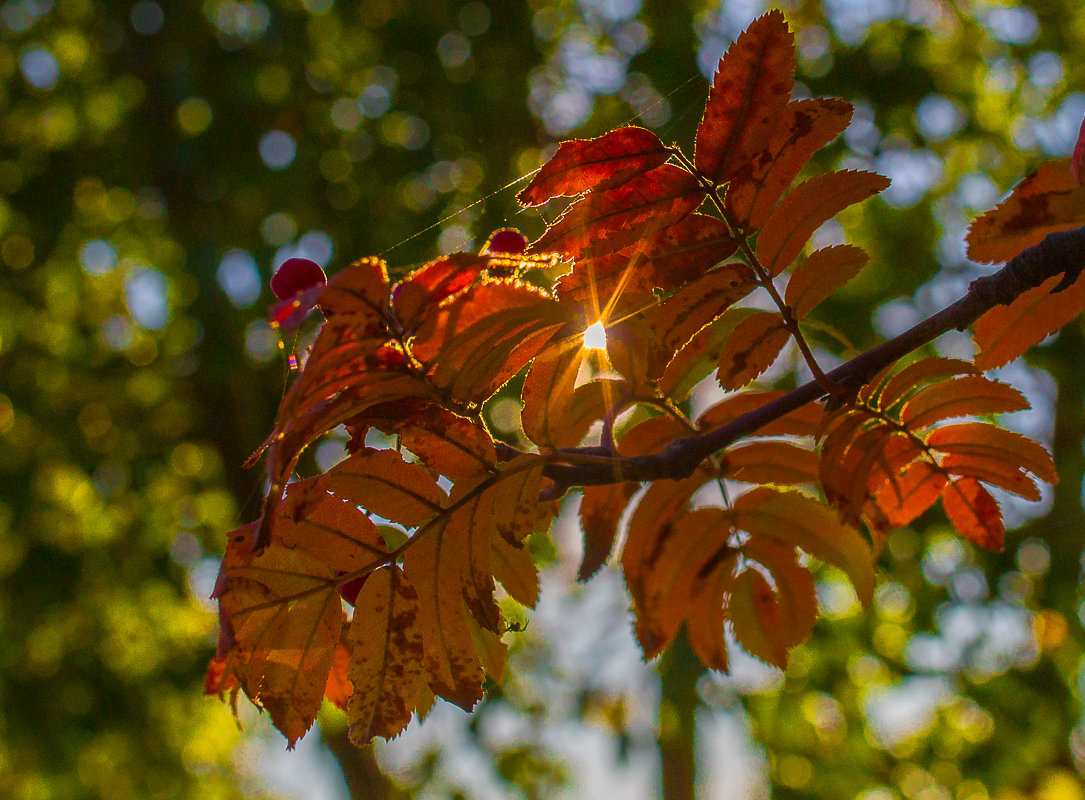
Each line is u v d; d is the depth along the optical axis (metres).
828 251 1.01
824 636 5.40
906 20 5.79
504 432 4.74
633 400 1.08
